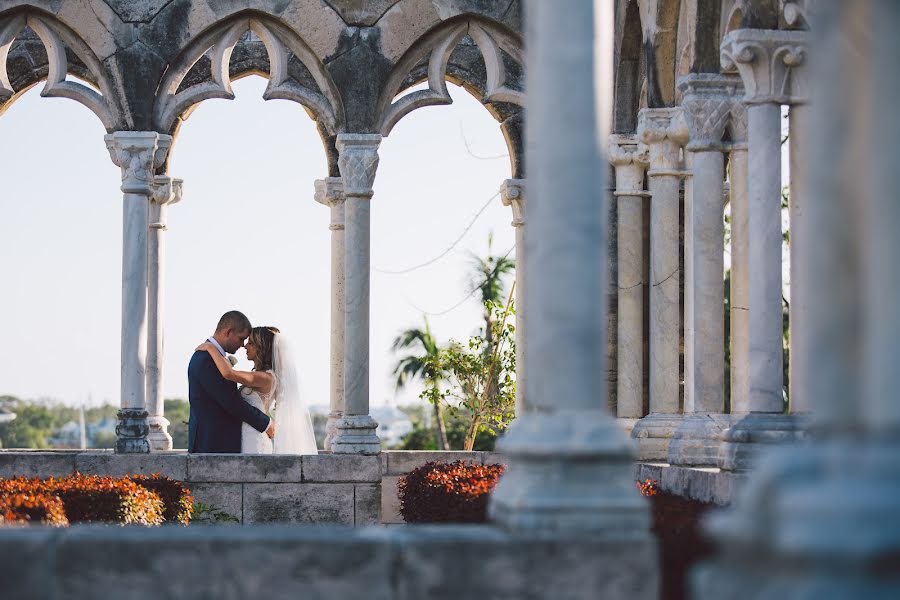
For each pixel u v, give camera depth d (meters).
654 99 15.52
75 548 6.76
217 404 15.91
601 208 7.06
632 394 16.56
